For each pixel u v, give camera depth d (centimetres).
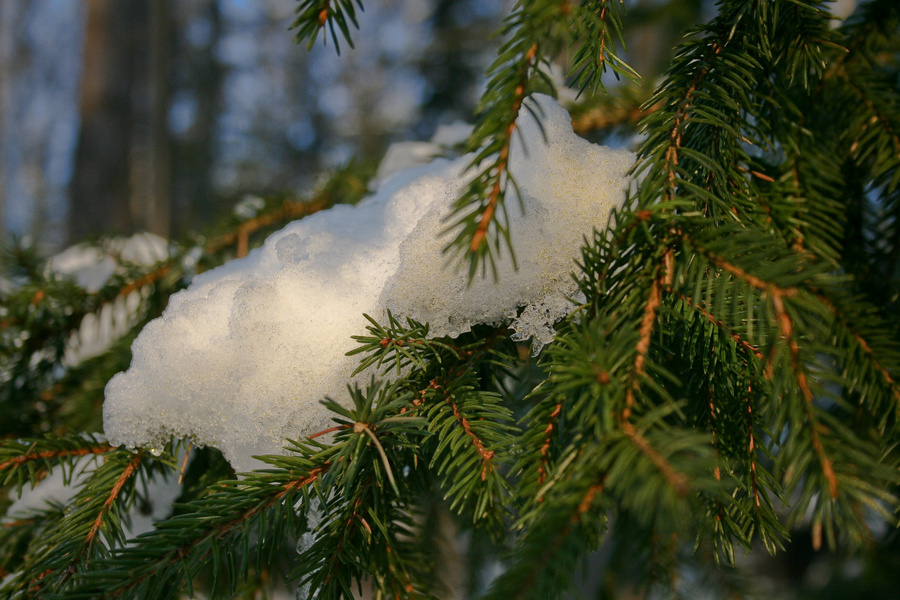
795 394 45
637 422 45
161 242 110
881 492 44
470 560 75
